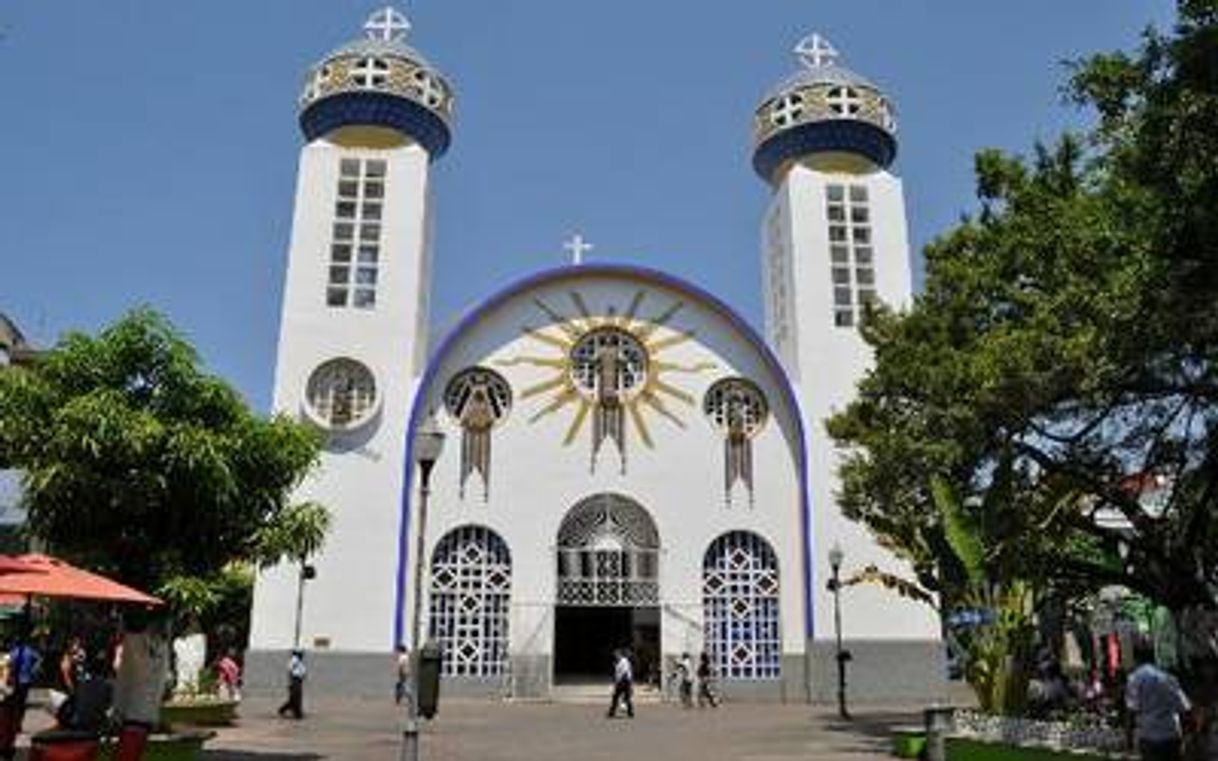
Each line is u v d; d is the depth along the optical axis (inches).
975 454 878.4
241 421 673.0
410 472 1406.3
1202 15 488.7
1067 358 709.9
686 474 1502.2
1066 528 935.0
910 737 765.3
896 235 1592.0
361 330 1440.7
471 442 1466.5
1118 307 637.9
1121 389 759.7
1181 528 930.1
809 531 1459.2
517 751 812.6
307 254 1457.9
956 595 963.3
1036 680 1021.8
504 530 1444.4
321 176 1497.3
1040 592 960.3
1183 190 532.4
